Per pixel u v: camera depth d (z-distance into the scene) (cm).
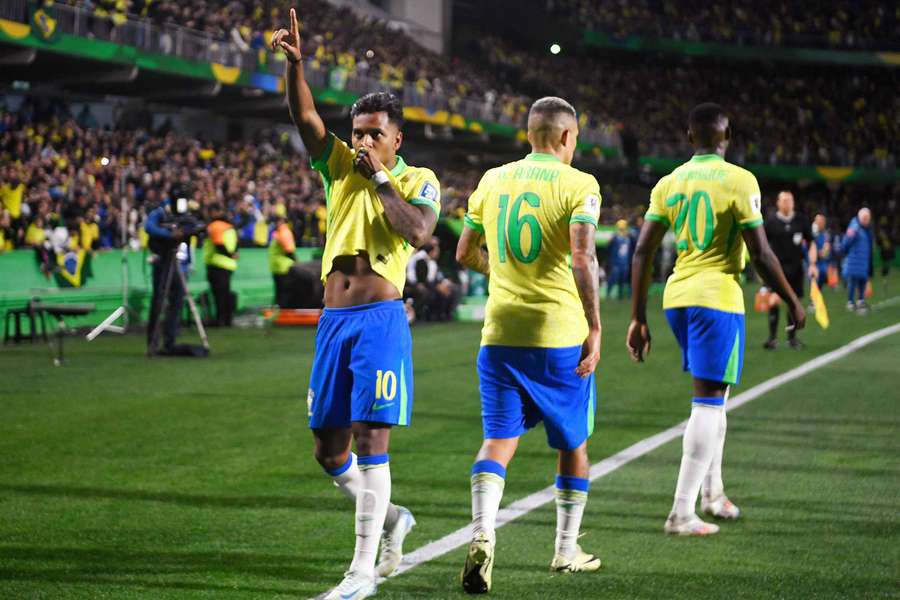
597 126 6338
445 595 584
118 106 3825
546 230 604
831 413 1255
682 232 742
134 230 2636
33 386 1444
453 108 4956
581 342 613
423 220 557
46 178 2559
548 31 7175
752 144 6906
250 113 4403
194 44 3491
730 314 730
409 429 1154
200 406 1294
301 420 1201
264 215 3133
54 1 3069
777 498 836
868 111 7738
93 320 2308
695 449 727
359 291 580
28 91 3578
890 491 860
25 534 711
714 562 654
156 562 647
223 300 2392
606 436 1110
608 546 693
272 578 615
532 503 812
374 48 4881
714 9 7938
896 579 618
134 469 930
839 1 8112
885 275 3659
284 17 4322
